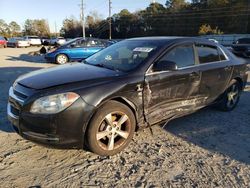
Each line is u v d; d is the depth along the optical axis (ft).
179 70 13.78
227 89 17.43
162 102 13.25
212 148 12.89
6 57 60.18
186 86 14.15
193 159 11.80
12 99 11.50
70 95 10.57
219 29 207.92
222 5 205.05
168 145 13.04
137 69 12.48
